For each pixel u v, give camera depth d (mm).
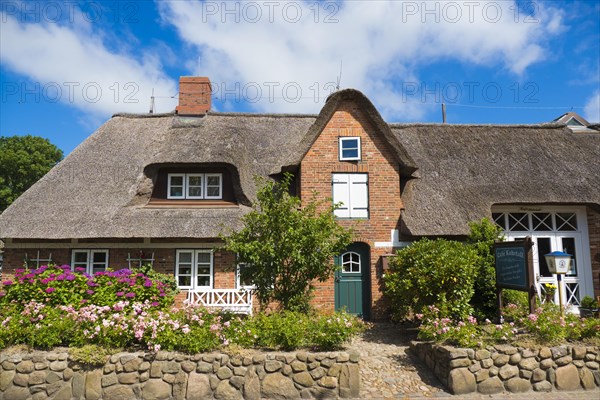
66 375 6426
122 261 12281
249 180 13219
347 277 12086
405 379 7234
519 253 8141
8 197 32375
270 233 8273
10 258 12102
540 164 14031
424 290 9164
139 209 12461
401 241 12102
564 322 7352
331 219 8672
